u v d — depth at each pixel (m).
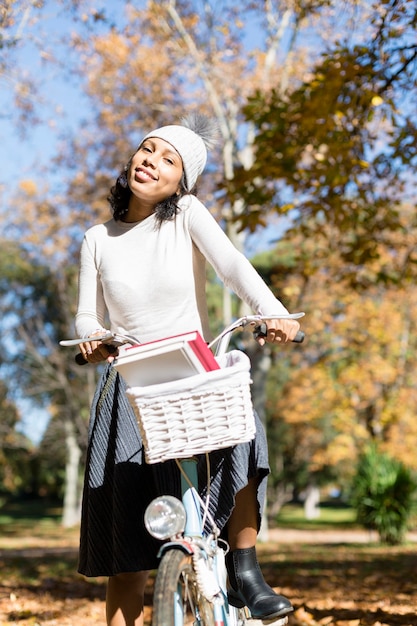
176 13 17.73
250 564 2.88
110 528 2.95
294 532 29.27
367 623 5.50
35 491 56.62
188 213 3.02
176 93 19.86
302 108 8.33
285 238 10.49
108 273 3.04
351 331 26.22
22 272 31.66
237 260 2.88
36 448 37.50
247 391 2.44
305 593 7.75
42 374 32.09
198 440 2.42
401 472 18.81
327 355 26.95
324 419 34.06
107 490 2.96
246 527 2.89
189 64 18.97
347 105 7.95
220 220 18.19
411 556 13.51
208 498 2.72
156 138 3.02
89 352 2.80
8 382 34.81
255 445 2.89
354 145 8.34
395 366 27.44
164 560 2.39
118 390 3.00
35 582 8.72
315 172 8.58
